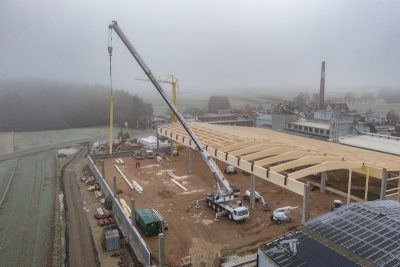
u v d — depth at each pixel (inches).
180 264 755.4
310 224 641.6
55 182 1521.9
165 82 2322.8
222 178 1095.6
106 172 1565.0
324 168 980.6
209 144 1376.7
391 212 639.1
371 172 1003.9
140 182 1391.5
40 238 949.2
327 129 2070.6
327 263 510.9
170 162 1761.8
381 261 490.6
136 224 969.5
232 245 838.5
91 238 932.6
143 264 770.2
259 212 1051.3
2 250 882.8
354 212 656.4
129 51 1091.9
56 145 2635.3
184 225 961.5
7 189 1429.6
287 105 2935.5
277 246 588.7
